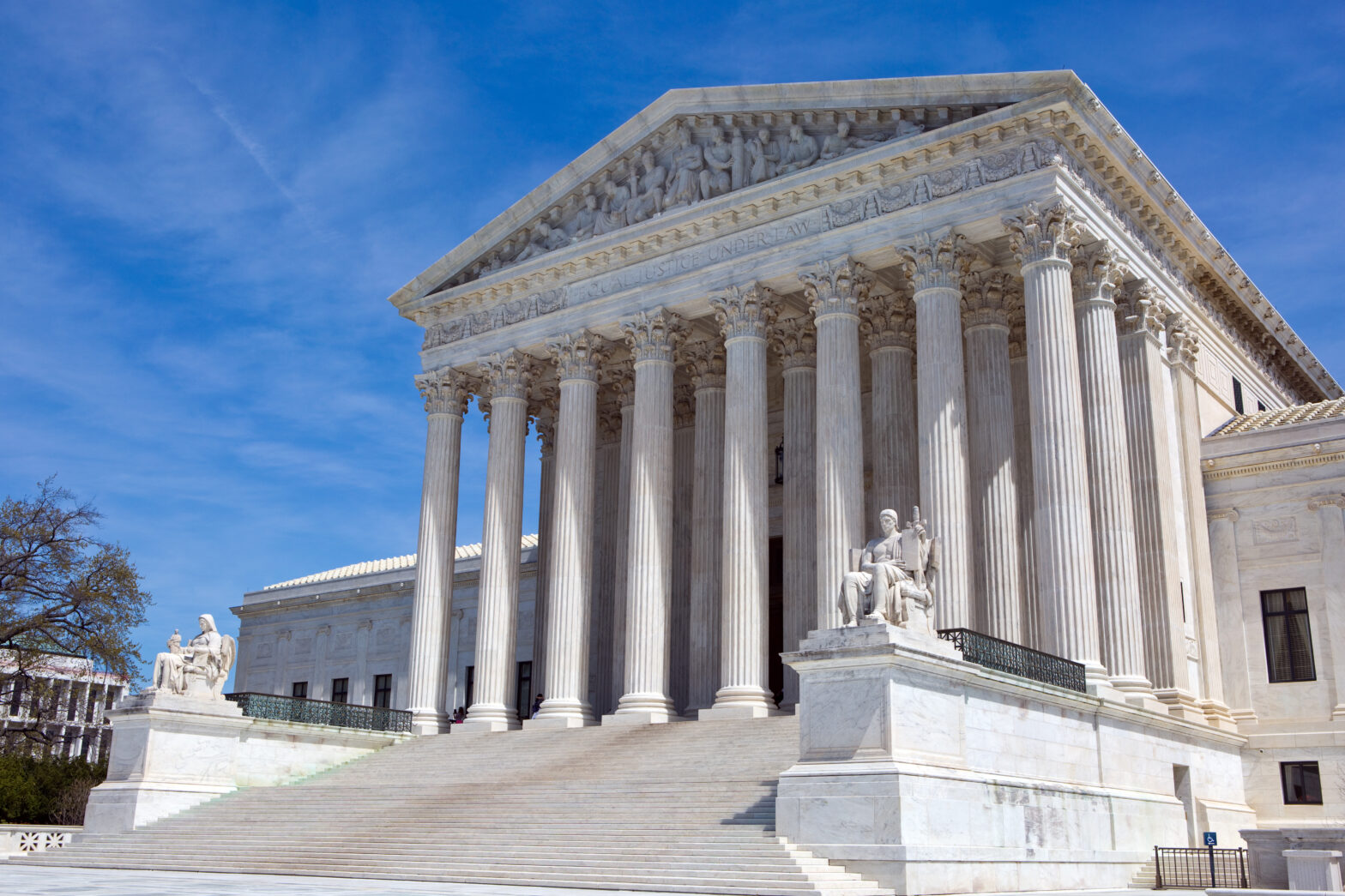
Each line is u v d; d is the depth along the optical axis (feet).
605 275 177.99
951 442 137.59
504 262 192.54
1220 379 181.06
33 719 256.32
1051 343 133.69
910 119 152.05
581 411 176.14
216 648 149.79
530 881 97.76
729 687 148.66
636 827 105.09
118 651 224.94
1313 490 157.07
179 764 141.69
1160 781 129.49
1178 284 165.68
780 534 195.21
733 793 108.78
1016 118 140.15
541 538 208.85
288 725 153.07
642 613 159.43
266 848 119.75
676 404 201.87
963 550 134.72
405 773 146.51
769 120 164.35
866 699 93.91
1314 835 95.40
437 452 190.29
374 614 281.95
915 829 89.76
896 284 167.73
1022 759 107.14
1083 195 141.69
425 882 99.50
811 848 92.27
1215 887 110.01
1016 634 146.41
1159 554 144.87
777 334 179.93
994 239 151.64
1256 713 154.92
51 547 228.22
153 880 99.91
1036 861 102.53
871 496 181.98
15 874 110.52
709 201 164.55
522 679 239.30
